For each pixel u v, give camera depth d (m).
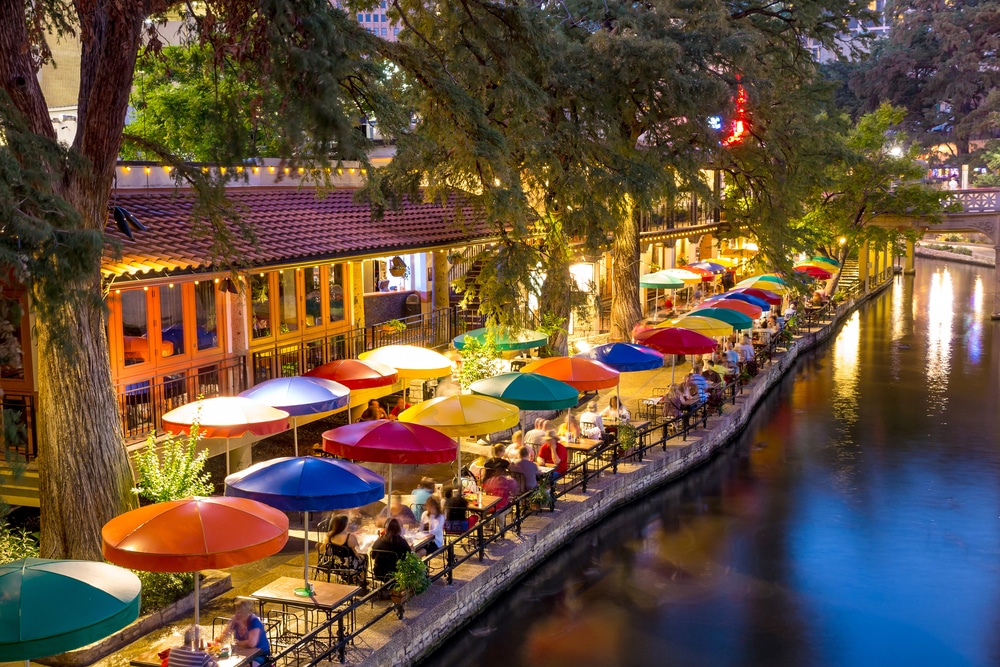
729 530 19.53
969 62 93.19
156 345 17.97
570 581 16.64
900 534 19.41
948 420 29.62
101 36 12.90
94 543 13.17
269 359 20.06
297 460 12.67
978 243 98.38
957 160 96.88
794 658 13.96
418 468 20.92
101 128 12.87
